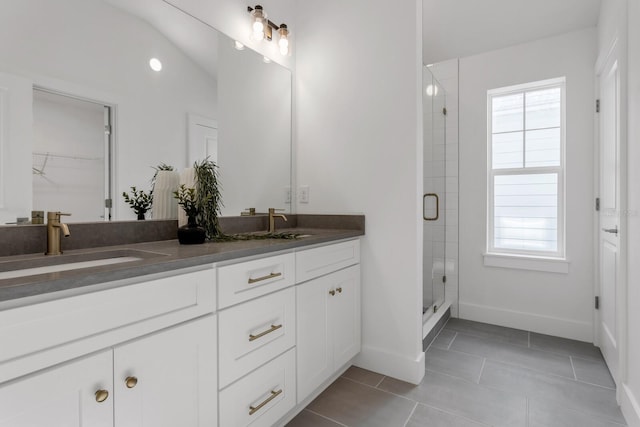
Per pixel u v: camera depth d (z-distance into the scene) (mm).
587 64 2422
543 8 2406
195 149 1699
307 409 1660
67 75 1243
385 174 1982
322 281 1693
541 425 1529
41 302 723
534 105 2736
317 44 2225
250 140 2004
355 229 2062
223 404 1148
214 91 1794
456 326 2791
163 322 962
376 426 1529
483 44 2768
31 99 1153
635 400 1481
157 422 945
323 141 2209
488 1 2477
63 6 1232
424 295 2607
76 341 775
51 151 1201
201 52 1720
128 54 1426
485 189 2859
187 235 1396
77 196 1269
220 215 1842
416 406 1680
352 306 1966
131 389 884
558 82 2615
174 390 989
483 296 2895
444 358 2211
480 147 2869
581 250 2482
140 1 1465
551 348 2352
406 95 1906
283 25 2098
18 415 687
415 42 1871
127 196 1423
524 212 2787
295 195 2336
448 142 3004
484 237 2875
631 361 1541
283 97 2225
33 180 1159
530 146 2756
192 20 1673
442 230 2965
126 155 1420
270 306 1357
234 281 1196
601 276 2301
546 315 2631
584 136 2447
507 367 2080
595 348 2346
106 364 830
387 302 1988
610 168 2062
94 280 796
